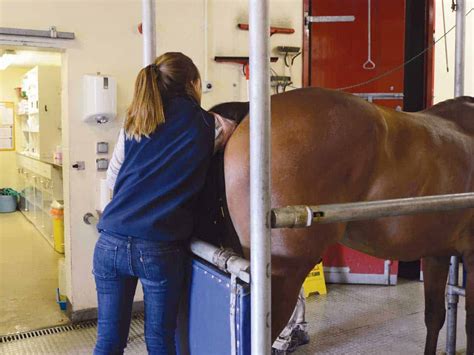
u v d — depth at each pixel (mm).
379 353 2756
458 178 1768
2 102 7918
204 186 1604
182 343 1572
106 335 1515
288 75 3891
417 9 4027
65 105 3229
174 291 1457
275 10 3795
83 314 3279
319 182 1427
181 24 3480
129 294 1531
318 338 2975
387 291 3928
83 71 3188
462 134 1883
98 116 3145
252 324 1027
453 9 2539
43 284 4078
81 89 3188
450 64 4684
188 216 1472
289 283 1445
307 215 1031
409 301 3668
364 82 3672
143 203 1412
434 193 1693
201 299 1406
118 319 1514
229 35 3650
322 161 1428
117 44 3268
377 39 3910
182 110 1455
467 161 1812
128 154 1493
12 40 2943
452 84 4723
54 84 5641
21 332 3090
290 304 1456
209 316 1354
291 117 1445
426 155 1664
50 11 3049
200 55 3559
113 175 1602
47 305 3576
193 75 1545
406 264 4309
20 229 6355
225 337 1254
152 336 1462
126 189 1444
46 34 3033
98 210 3285
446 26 4598
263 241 1002
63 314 3398
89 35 3182
